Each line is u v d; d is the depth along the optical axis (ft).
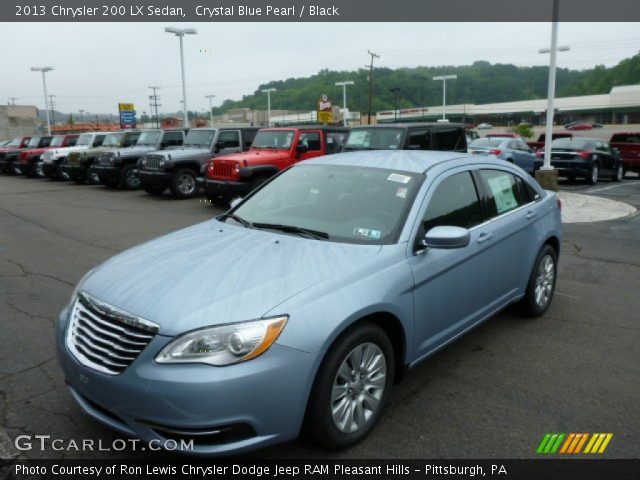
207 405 8.66
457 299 13.04
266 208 14.15
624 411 11.94
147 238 31.30
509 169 16.39
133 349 9.24
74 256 26.73
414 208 12.36
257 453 10.34
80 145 74.08
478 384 13.10
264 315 9.20
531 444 10.72
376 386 10.89
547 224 17.22
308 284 9.99
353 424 10.45
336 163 14.93
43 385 12.87
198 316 9.16
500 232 14.53
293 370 9.16
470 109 332.80
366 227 12.25
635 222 35.35
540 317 17.70
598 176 60.80
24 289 20.80
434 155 14.97
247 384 8.79
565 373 13.71
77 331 10.30
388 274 10.98
